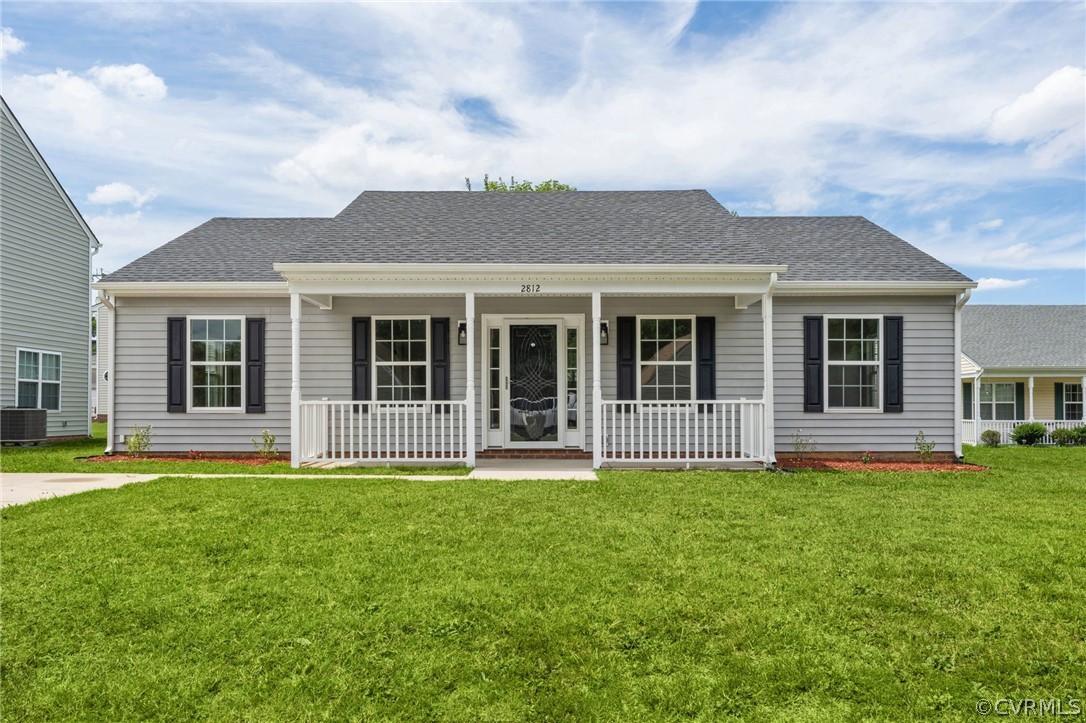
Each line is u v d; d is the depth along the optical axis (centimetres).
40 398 1559
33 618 369
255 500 674
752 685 303
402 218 1113
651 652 334
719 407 1087
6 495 702
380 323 1106
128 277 1096
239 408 1106
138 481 808
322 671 315
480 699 291
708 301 1091
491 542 522
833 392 1091
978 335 2183
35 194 1542
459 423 1048
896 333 1080
